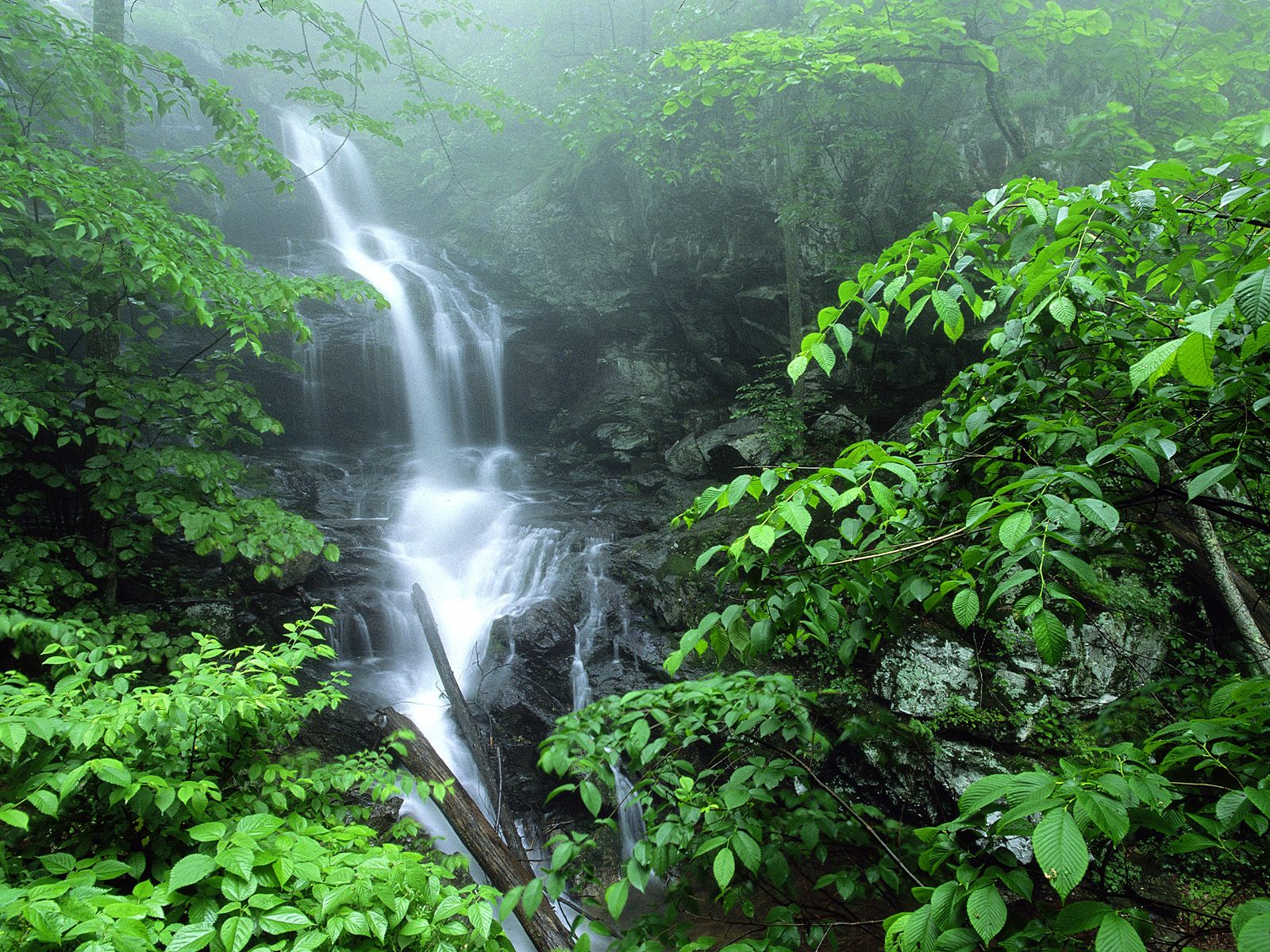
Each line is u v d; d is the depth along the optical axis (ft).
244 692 8.84
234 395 18.83
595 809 6.34
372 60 25.89
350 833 7.77
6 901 5.60
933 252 6.53
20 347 22.86
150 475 17.29
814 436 33.19
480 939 6.63
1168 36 25.77
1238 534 18.51
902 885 7.20
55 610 17.63
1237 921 3.46
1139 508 7.43
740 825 6.23
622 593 27.32
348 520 33.73
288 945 6.44
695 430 42.16
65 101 19.95
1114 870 14.12
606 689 24.02
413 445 45.24
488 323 47.29
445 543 32.45
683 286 43.09
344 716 21.45
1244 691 4.63
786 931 6.62
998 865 4.56
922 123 32.65
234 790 9.72
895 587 7.34
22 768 7.55
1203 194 6.13
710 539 27.91
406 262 50.21
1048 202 6.12
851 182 34.55
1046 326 6.36
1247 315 3.88
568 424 46.44
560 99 48.96
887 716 8.13
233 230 48.34
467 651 25.88
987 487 7.20
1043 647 4.77
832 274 35.29
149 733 8.23
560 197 48.37
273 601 24.66
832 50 26.84
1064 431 6.03
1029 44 25.95
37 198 16.67
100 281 18.15
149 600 22.75
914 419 29.94
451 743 21.95
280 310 17.95
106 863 6.84
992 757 17.19
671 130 35.27
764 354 40.32
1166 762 4.84
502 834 18.79
